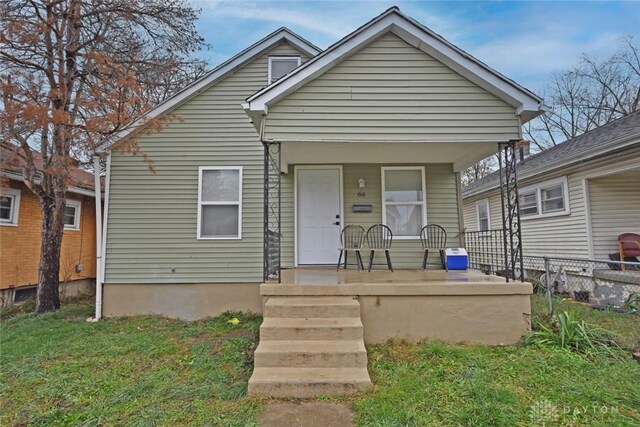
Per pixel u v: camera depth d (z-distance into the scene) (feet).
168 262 21.31
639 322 16.30
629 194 24.27
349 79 15.96
